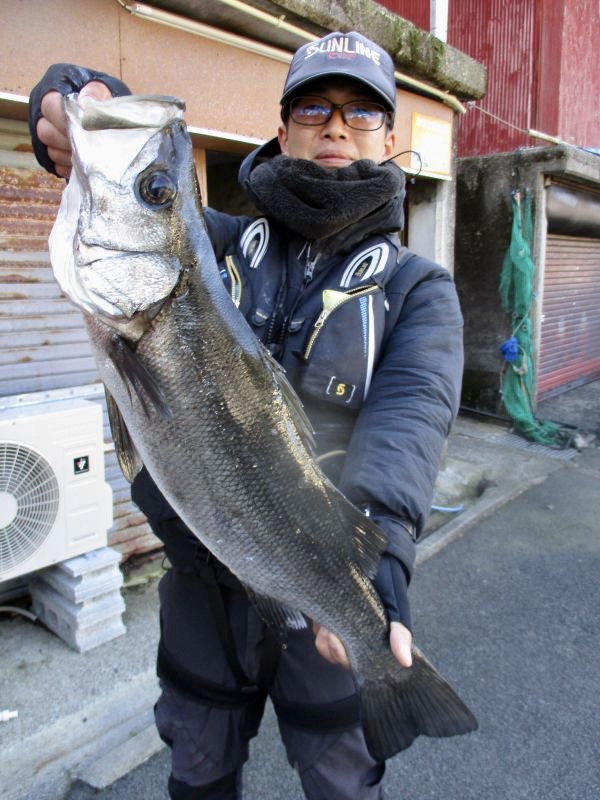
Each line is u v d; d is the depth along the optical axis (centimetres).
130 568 378
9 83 267
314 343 142
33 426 264
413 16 830
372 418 136
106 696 268
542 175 734
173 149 122
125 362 118
